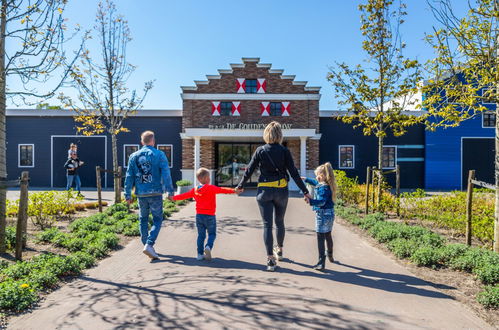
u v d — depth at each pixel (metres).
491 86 5.36
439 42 5.87
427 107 6.47
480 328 2.90
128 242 5.93
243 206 10.85
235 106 18.25
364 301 3.43
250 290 3.69
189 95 18.16
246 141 18.92
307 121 18.36
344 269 4.46
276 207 4.57
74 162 13.49
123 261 4.81
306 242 5.96
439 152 19.84
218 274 4.21
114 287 3.80
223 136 16.55
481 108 5.42
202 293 3.60
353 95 9.80
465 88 5.78
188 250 5.40
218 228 7.16
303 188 4.39
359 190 10.95
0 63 5.18
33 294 3.46
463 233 6.82
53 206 7.55
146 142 5.07
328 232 4.64
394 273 4.32
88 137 19.88
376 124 9.57
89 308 3.26
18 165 19.84
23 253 5.05
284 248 5.53
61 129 19.84
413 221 8.12
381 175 8.82
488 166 19.89
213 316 3.08
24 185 4.73
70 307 3.29
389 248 5.50
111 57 10.27
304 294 3.58
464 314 3.17
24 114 19.58
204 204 4.80
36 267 4.19
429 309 3.26
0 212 4.99
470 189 5.60
